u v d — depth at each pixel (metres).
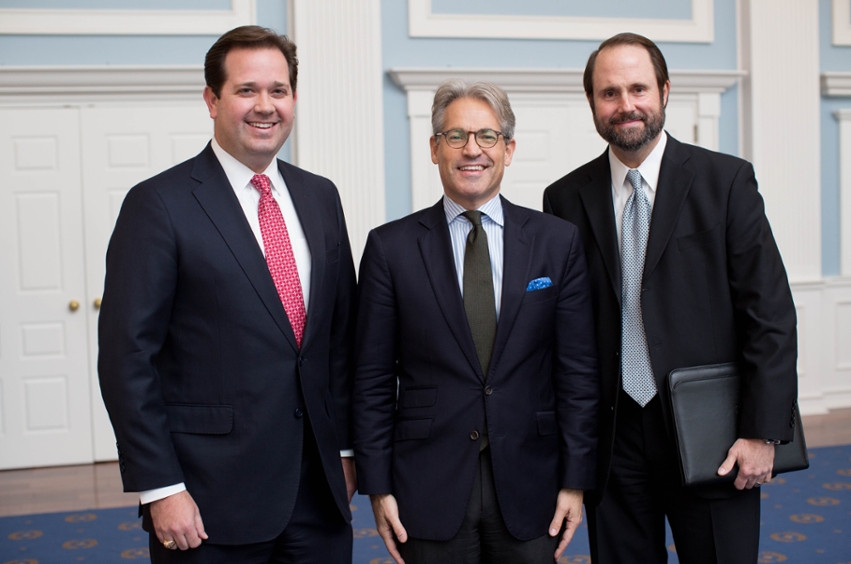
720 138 5.66
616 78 2.00
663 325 2.00
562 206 2.21
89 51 4.79
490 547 1.90
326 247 1.95
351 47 4.98
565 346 1.98
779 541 3.26
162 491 1.67
